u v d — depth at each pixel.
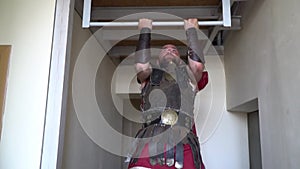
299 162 1.37
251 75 2.16
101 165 2.72
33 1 1.52
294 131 1.43
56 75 1.43
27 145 1.36
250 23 2.17
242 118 2.92
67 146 1.80
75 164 1.96
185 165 1.54
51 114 1.39
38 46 1.47
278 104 1.64
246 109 2.72
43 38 1.48
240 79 2.46
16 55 1.46
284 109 1.56
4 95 1.41
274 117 1.71
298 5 1.38
